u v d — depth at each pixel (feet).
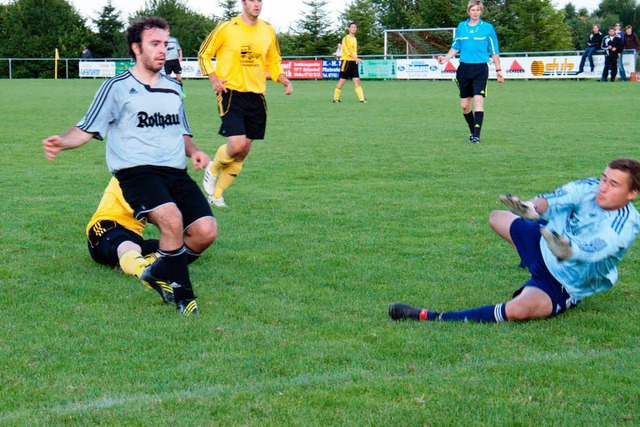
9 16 210.38
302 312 18.58
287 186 36.19
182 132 20.08
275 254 24.18
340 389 13.84
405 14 231.09
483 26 50.96
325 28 205.57
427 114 74.64
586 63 130.41
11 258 23.39
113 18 222.28
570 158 43.91
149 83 19.43
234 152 30.55
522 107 79.97
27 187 35.47
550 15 192.75
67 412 12.92
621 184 16.97
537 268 18.19
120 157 19.24
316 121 68.08
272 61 31.96
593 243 17.37
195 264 22.98
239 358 15.55
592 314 18.43
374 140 53.36
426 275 21.89
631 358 15.53
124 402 13.35
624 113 71.72
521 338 16.75
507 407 13.12
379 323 17.81
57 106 83.61
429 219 29.12
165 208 18.42
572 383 14.21
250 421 12.61
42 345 16.25
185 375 14.62
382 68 150.30
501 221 19.61
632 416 12.86
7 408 13.21
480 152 46.88
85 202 32.01
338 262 23.25
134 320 17.94
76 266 22.62
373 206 31.48
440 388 13.89
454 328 17.43
